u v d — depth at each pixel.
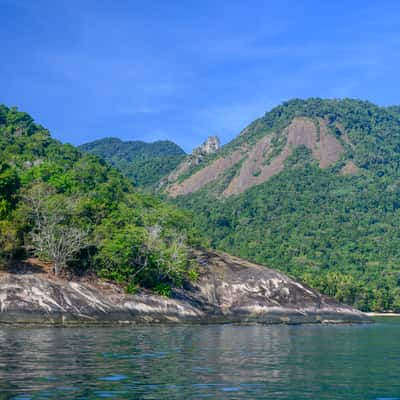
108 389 23.45
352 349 44.97
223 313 85.19
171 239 95.12
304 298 94.69
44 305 63.53
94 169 133.38
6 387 23.28
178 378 26.69
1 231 70.25
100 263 77.06
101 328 60.91
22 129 162.12
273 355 38.34
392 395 23.94
